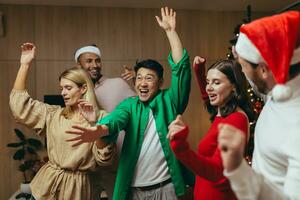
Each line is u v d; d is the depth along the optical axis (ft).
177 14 13.99
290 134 2.39
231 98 4.30
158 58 13.84
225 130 2.05
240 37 2.74
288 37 2.28
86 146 6.34
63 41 13.14
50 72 13.08
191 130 14.19
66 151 6.41
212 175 3.12
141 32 13.70
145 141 5.84
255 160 2.91
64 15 13.12
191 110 14.14
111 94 8.15
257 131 2.86
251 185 2.10
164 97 6.14
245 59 2.66
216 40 14.34
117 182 5.86
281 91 2.39
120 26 13.56
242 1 12.99
